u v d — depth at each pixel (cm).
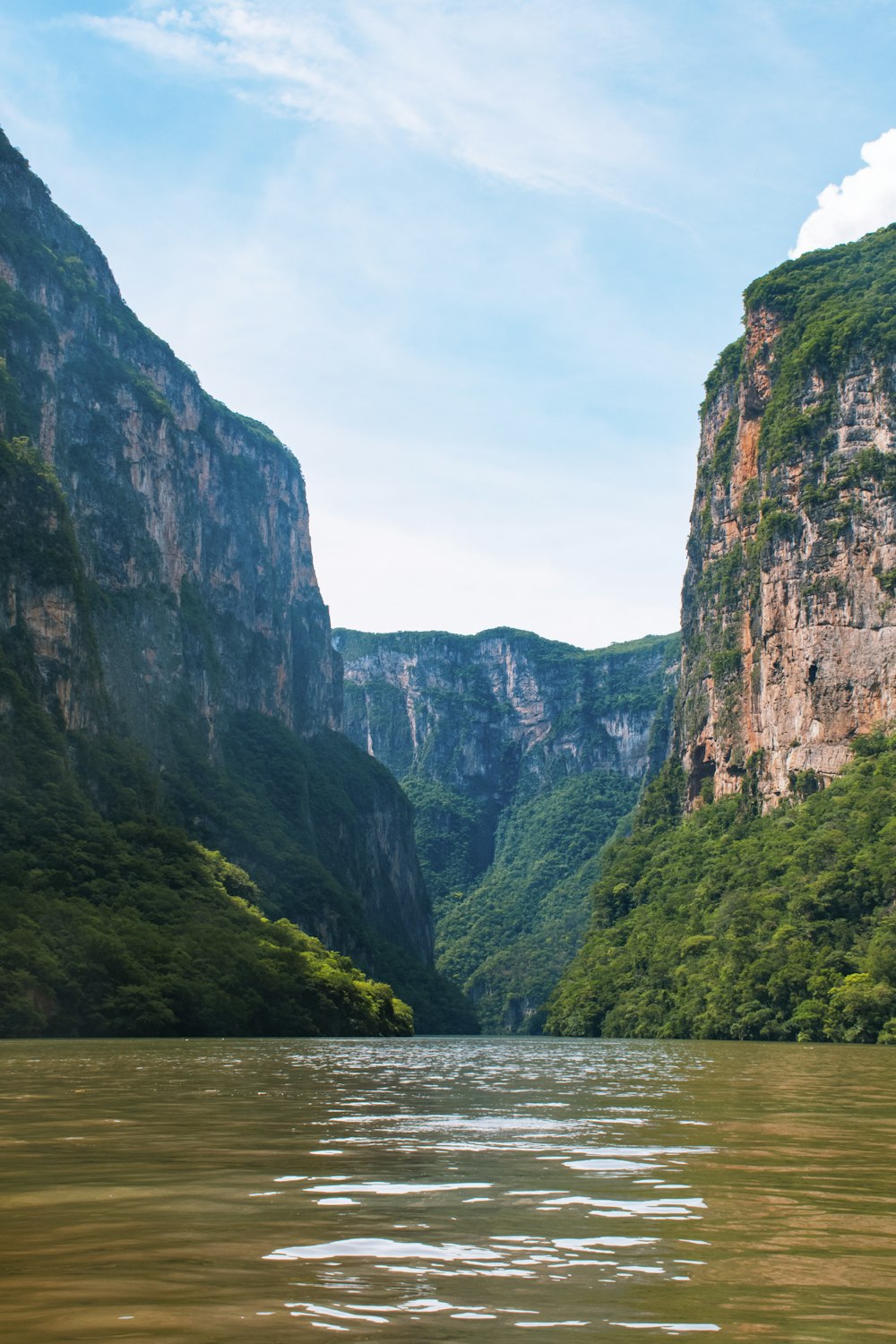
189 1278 1387
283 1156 2333
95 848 13200
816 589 16300
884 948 11394
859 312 17038
